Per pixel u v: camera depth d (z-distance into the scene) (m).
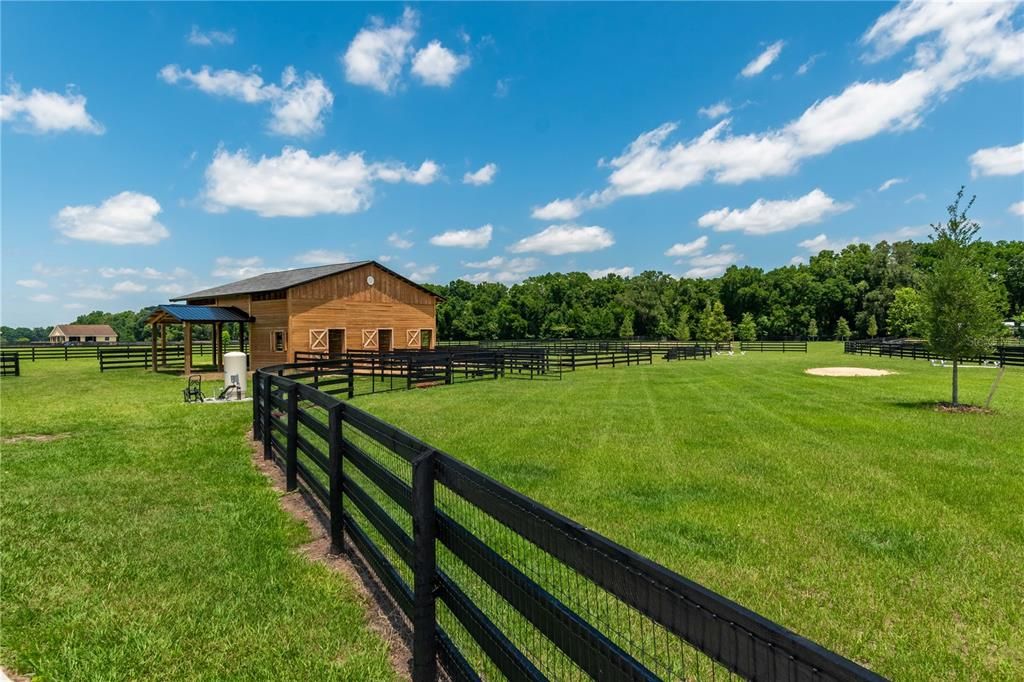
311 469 6.57
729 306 94.25
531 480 6.42
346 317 26.89
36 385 17.92
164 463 7.02
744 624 1.21
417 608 2.68
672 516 5.23
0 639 3.00
